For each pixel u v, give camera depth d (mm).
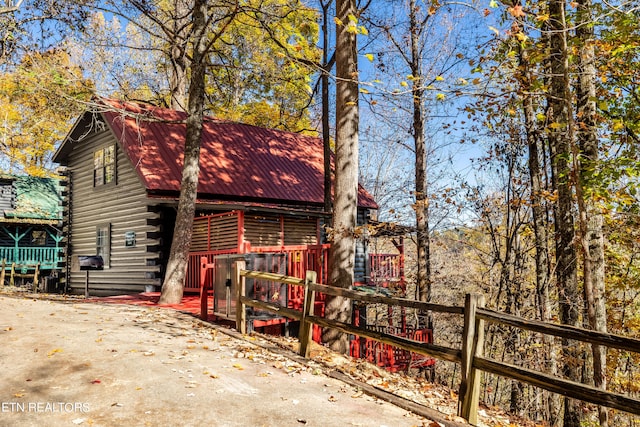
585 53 9203
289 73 18609
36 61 14492
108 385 5699
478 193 15297
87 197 21703
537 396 13828
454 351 5453
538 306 14203
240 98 34250
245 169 20375
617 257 13805
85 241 21594
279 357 7535
